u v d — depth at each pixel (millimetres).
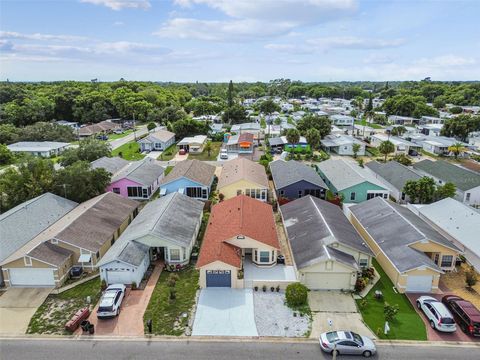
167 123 121688
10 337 25422
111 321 27016
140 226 37344
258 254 33906
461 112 144250
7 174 45938
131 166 60438
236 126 113562
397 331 25984
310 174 56125
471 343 24906
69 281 32562
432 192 48625
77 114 137625
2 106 124312
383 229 37375
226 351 24094
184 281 32312
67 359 23297
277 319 27328
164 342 24922
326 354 23859
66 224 37219
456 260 34562
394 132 102875
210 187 55688
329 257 30000
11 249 33188
